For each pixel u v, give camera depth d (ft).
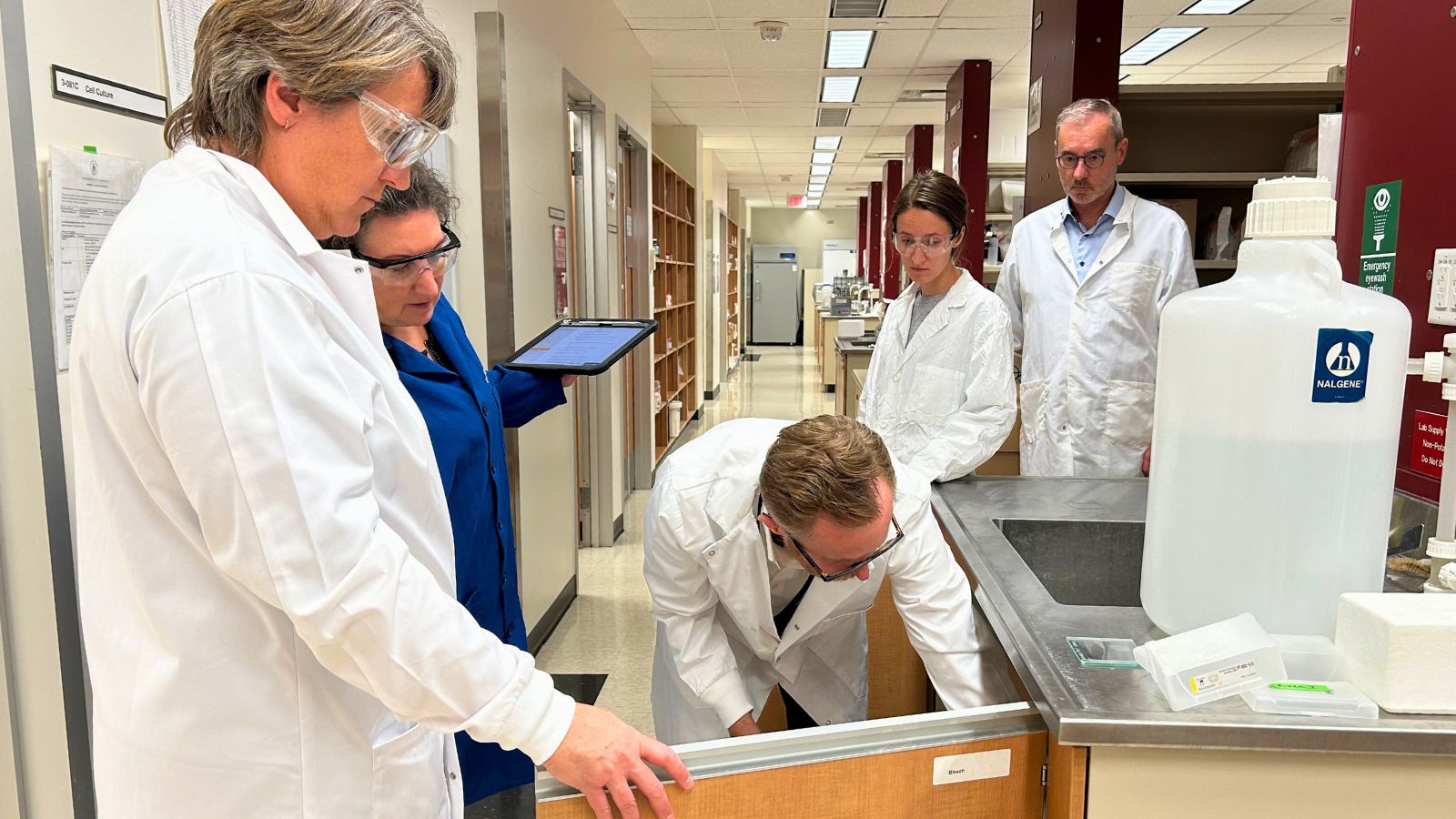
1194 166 11.79
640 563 13.94
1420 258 4.77
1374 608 2.80
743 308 56.70
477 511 4.78
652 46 17.66
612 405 14.97
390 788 3.01
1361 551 3.10
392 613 2.56
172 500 2.52
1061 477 6.11
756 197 55.01
